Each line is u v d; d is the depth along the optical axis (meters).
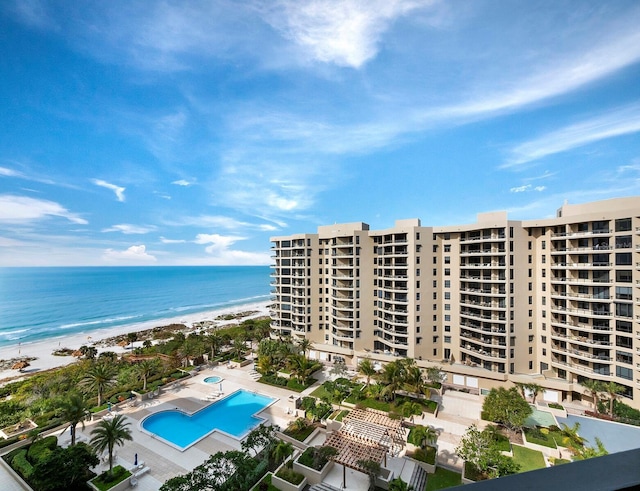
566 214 50.72
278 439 38.81
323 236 72.88
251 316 152.88
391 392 48.19
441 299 59.78
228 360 70.62
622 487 3.02
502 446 36.44
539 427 39.91
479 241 54.47
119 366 61.50
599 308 46.66
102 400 50.00
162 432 42.44
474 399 50.03
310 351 71.38
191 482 27.47
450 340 59.12
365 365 52.09
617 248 44.66
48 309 154.25
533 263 52.81
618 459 3.41
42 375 68.38
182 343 71.56
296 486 30.59
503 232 52.84
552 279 51.09
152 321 137.25
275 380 57.84
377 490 31.25
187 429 43.22
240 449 37.84
